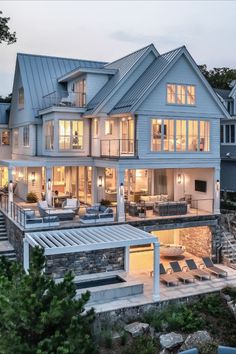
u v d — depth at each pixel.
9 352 8.18
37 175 27.16
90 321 9.36
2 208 23.95
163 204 21.91
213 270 19.16
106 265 18.89
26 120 27.39
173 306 15.98
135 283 17.02
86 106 24.88
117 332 14.17
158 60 23.95
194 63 22.39
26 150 28.14
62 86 28.62
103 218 20.39
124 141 23.30
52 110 23.50
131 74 23.89
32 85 27.69
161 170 25.72
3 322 8.68
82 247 15.64
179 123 22.53
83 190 26.22
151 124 21.81
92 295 15.98
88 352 8.68
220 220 22.64
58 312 8.64
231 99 32.31
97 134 24.09
